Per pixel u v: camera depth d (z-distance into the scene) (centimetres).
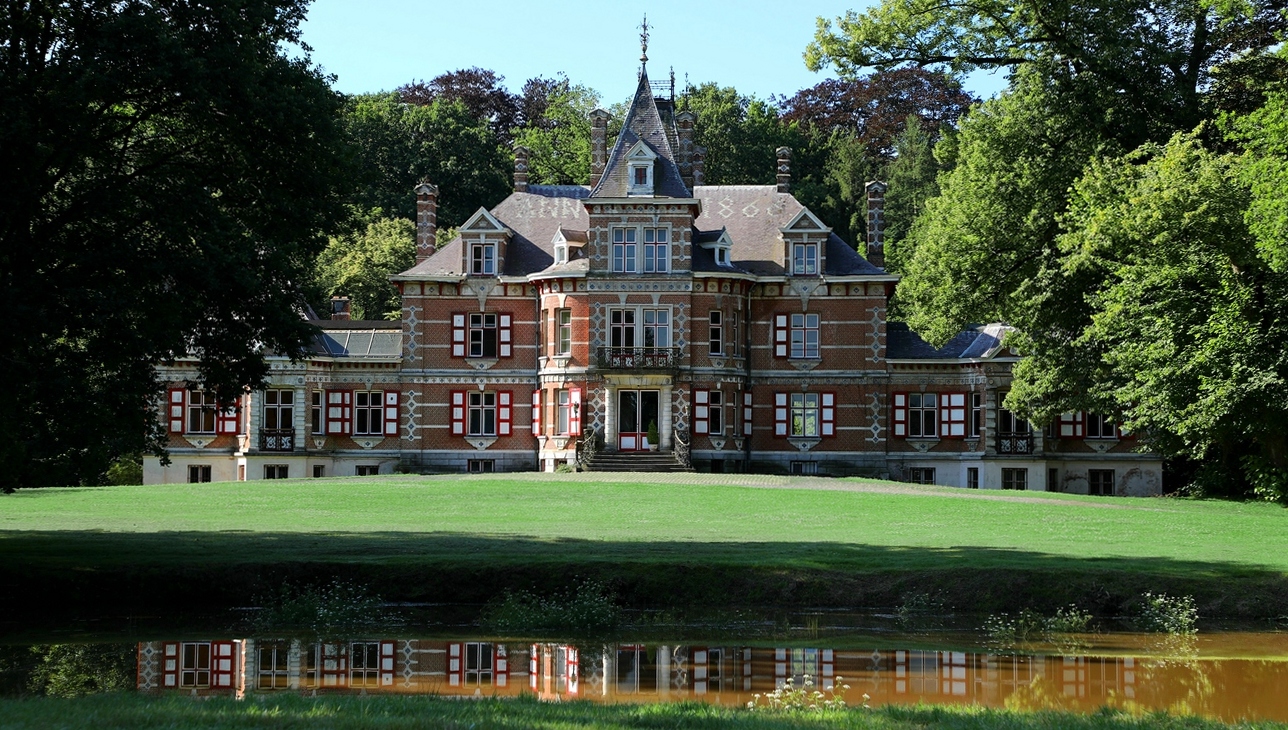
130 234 2545
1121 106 4066
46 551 2467
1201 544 2659
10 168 2327
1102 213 3528
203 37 2606
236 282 2492
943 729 1171
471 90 9494
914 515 3312
